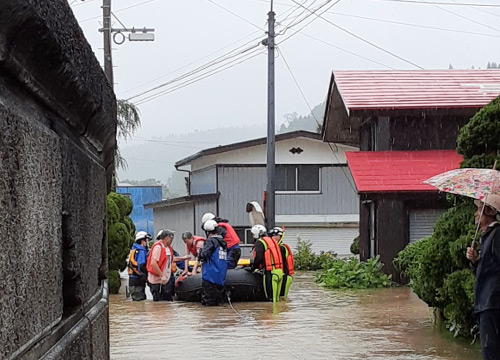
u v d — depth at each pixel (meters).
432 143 19.20
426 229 17.94
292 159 29.34
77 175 2.51
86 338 2.66
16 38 1.72
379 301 14.41
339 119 23.23
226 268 13.88
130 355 8.35
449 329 9.56
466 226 8.67
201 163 32.31
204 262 13.80
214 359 8.09
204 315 12.33
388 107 18.72
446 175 6.38
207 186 30.81
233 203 29.47
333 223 29.25
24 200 1.72
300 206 29.34
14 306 1.62
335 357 8.16
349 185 29.36
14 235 1.63
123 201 18.55
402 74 23.11
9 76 1.78
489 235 5.70
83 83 2.44
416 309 12.86
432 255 9.09
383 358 8.08
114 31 23.84
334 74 21.19
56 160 2.11
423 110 18.73
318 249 29.41
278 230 15.09
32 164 1.81
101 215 3.29
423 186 17.50
